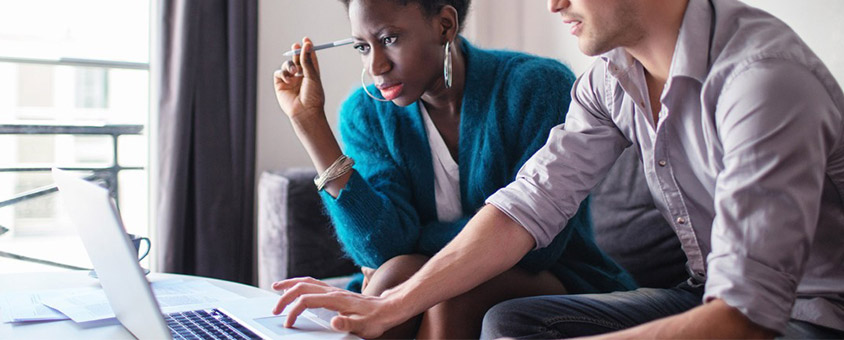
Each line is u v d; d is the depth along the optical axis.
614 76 1.08
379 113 1.45
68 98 3.06
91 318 0.96
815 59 0.83
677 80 0.97
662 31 0.98
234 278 2.60
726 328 0.72
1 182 2.89
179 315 0.96
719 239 0.78
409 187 1.42
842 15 1.36
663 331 0.73
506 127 1.33
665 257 1.52
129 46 2.92
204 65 2.54
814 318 0.95
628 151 1.66
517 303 1.05
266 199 2.32
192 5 2.50
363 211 1.32
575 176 1.13
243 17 2.59
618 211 1.63
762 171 0.76
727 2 0.96
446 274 1.04
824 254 0.96
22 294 1.12
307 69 1.36
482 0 2.75
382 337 1.09
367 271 1.39
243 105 2.60
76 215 0.94
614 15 0.96
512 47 2.64
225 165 2.58
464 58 1.39
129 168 3.00
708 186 1.01
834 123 0.80
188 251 2.58
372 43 1.25
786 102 0.78
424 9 1.24
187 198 2.57
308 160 2.84
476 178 1.33
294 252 2.17
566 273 1.29
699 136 0.99
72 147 3.07
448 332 1.09
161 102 2.53
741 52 0.86
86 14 2.87
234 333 0.87
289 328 0.90
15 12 2.79
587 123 1.17
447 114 1.40
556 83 1.34
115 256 0.80
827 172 0.89
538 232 1.09
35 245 2.89
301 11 2.80
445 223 1.34
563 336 1.02
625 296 1.13
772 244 0.74
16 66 2.98
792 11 1.48
